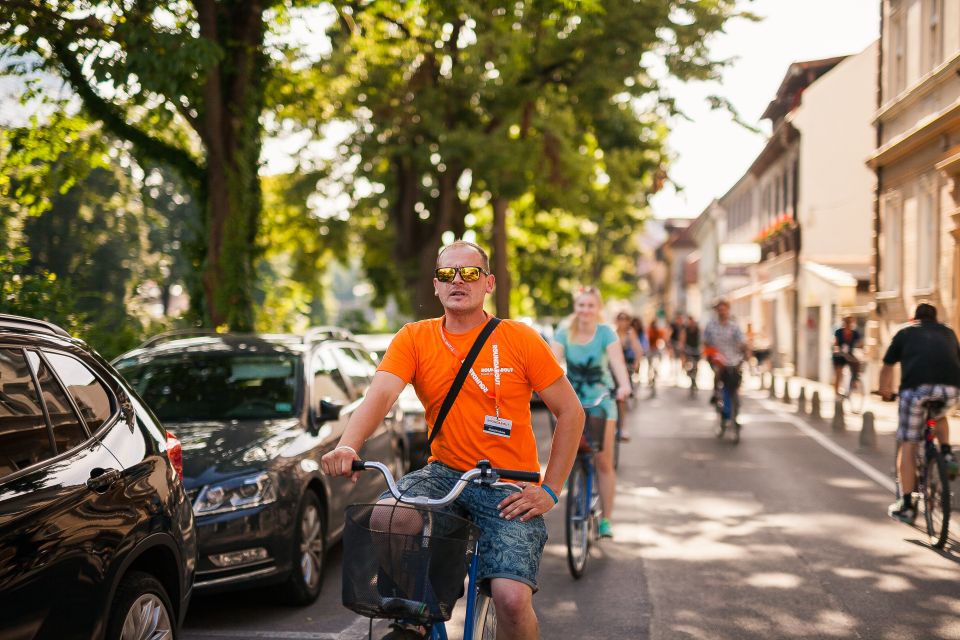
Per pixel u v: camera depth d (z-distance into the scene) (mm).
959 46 18250
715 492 10602
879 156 22812
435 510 3391
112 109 14172
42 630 3381
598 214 25828
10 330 3941
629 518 9219
